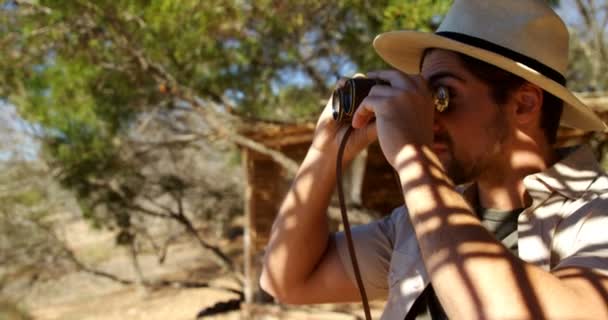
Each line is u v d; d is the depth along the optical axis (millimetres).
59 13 5848
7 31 6527
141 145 8875
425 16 4969
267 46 6477
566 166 1280
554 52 1371
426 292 1354
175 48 5879
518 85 1320
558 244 1205
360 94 1296
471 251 979
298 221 1608
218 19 5758
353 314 8711
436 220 1032
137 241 11711
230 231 16516
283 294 1658
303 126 7754
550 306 917
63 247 10031
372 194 9500
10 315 10547
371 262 1618
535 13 1358
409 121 1153
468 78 1317
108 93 6977
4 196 9273
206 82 6680
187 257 15461
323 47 6820
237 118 7180
